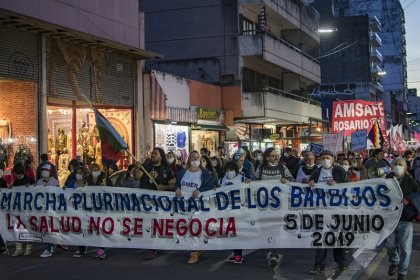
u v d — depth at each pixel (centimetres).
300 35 3541
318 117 3653
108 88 1712
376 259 885
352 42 5756
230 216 841
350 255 921
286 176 871
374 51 6350
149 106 1900
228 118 2495
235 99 2525
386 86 8750
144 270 813
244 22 2783
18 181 989
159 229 868
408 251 728
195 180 871
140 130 1844
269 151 873
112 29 1766
